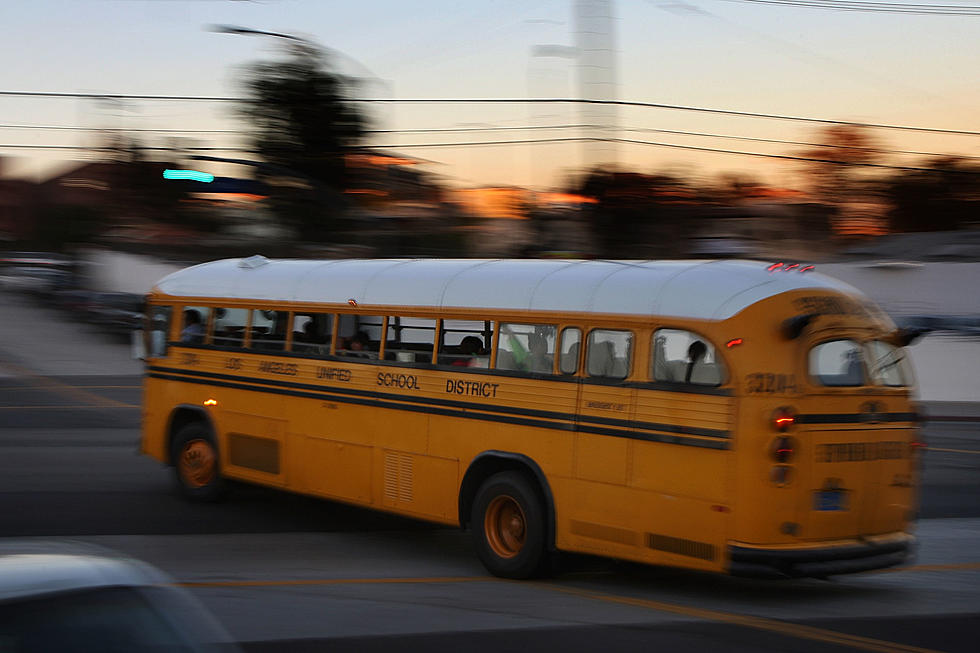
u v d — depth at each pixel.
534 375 8.29
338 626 6.67
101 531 9.95
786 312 7.34
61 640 3.05
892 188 46.53
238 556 9.05
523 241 35.72
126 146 46.69
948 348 30.39
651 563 7.51
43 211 56.56
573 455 7.96
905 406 7.87
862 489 7.52
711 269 7.74
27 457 14.59
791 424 7.16
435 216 39.28
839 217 43.59
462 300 8.91
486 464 8.64
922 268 31.89
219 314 11.34
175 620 3.31
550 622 6.89
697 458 7.28
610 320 7.88
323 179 42.38
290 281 10.59
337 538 10.03
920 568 9.19
